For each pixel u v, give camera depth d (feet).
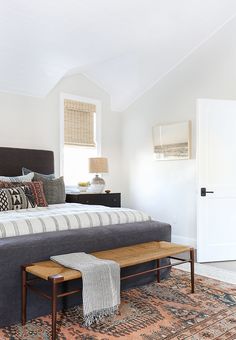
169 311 8.45
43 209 11.66
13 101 15.71
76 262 7.66
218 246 13.92
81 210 11.01
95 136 19.22
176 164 17.12
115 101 19.79
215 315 8.23
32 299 7.96
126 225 10.51
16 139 15.79
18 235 8.49
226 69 15.01
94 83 19.13
